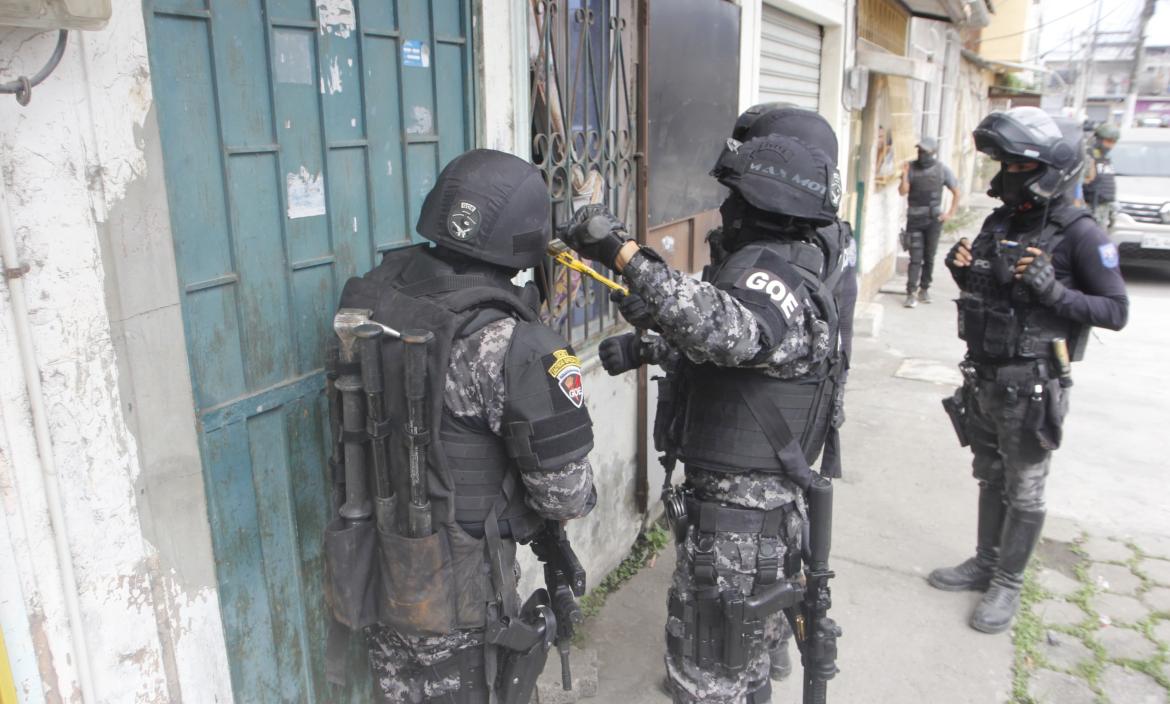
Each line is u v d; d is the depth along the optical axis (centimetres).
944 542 372
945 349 700
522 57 247
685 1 349
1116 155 1086
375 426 150
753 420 196
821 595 207
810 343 185
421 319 154
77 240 128
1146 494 423
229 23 156
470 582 161
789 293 179
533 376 153
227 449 164
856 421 525
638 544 359
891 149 933
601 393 311
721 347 169
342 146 188
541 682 261
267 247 171
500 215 159
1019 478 297
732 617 198
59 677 132
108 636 140
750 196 187
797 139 195
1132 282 1004
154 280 142
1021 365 283
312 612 192
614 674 278
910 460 463
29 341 121
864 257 859
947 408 325
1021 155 268
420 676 170
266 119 167
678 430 213
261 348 172
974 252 295
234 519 167
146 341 142
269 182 170
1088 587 337
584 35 280
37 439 125
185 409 151
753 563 202
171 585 152
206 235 156
